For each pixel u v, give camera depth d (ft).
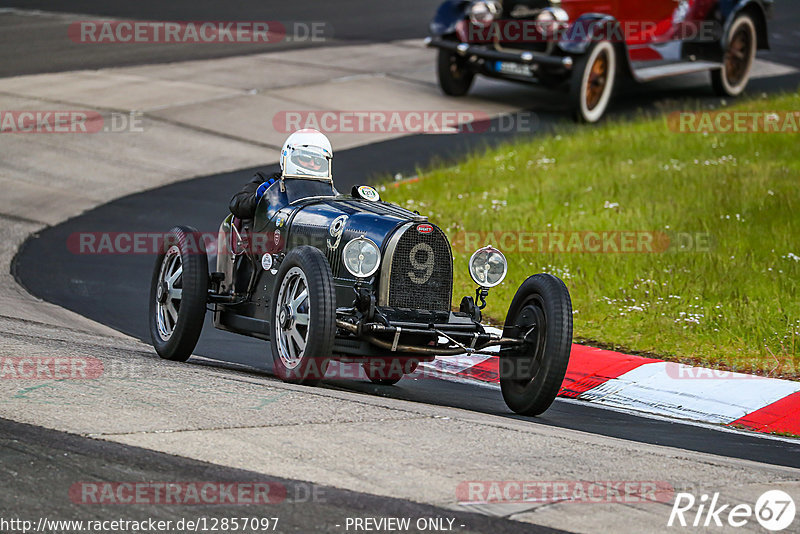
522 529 55.06
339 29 322.75
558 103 242.37
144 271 143.33
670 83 264.52
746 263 132.87
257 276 96.73
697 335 113.70
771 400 96.58
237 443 65.21
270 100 235.20
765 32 249.14
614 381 102.63
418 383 102.17
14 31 296.71
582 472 65.36
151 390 77.05
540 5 218.18
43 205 169.89
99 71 253.85
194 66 263.70
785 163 181.47
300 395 78.43
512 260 138.21
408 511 56.34
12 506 54.34
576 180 176.65
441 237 88.12
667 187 168.45
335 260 88.89
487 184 177.47
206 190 180.96
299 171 97.60
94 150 198.70
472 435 71.72
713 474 68.18
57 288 132.98
